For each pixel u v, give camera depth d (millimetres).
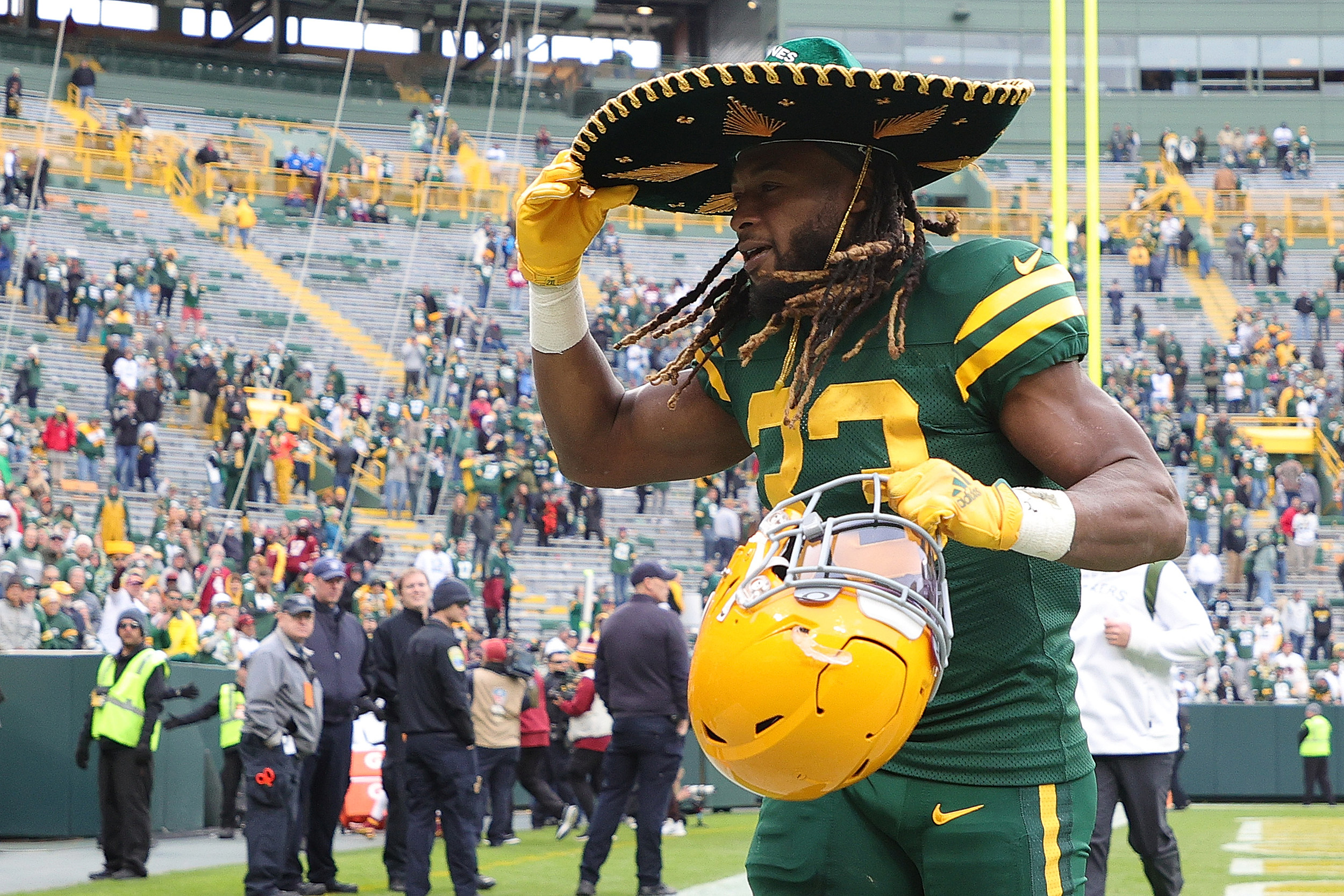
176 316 26062
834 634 1692
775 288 2121
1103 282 33625
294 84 35969
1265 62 39719
